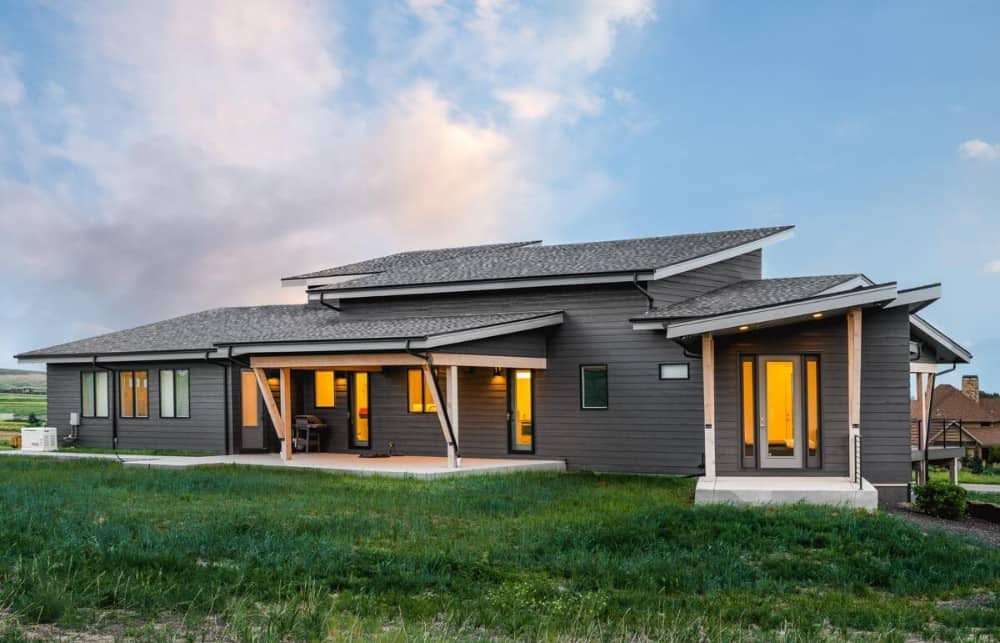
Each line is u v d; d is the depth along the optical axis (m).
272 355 24.34
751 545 12.53
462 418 25.34
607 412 23.41
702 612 9.28
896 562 11.79
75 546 10.75
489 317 23.91
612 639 8.07
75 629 7.62
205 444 27.78
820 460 18.36
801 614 9.30
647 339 23.00
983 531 15.91
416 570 10.52
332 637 7.75
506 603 9.14
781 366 18.58
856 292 16.78
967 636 8.66
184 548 11.32
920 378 23.53
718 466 18.53
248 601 8.73
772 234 26.27
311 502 15.95
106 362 29.45
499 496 17.05
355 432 27.00
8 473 20.75
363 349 21.95
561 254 26.78
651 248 25.81
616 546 12.44
